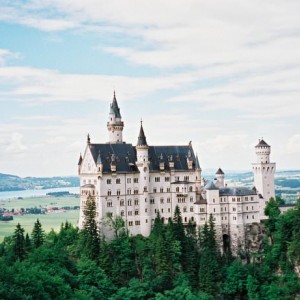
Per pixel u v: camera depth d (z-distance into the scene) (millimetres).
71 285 191375
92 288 193500
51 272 185625
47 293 150375
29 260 194625
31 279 147750
